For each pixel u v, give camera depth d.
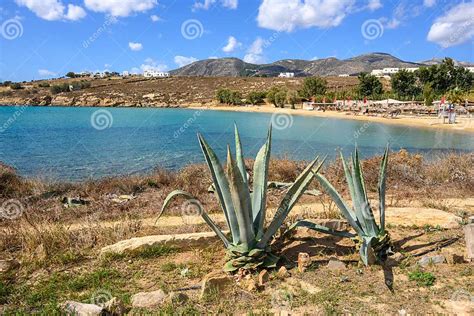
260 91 71.50
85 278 4.38
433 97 48.16
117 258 4.92
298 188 4.60
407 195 8.34
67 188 9.39
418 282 4.05
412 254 4.83
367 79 58.97
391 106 44.19
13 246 5.46
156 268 4.67
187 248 5.20
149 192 9.15
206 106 62.78
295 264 4.61
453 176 9.70
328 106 52.16
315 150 19.16
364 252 4.43
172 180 9.78
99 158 16.19
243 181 4.23
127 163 15.08
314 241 5.39
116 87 85.06
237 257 4.43
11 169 9.76
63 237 5.42
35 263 4.73
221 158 16.25
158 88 83.94
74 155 16.91
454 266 4.43
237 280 4.13
